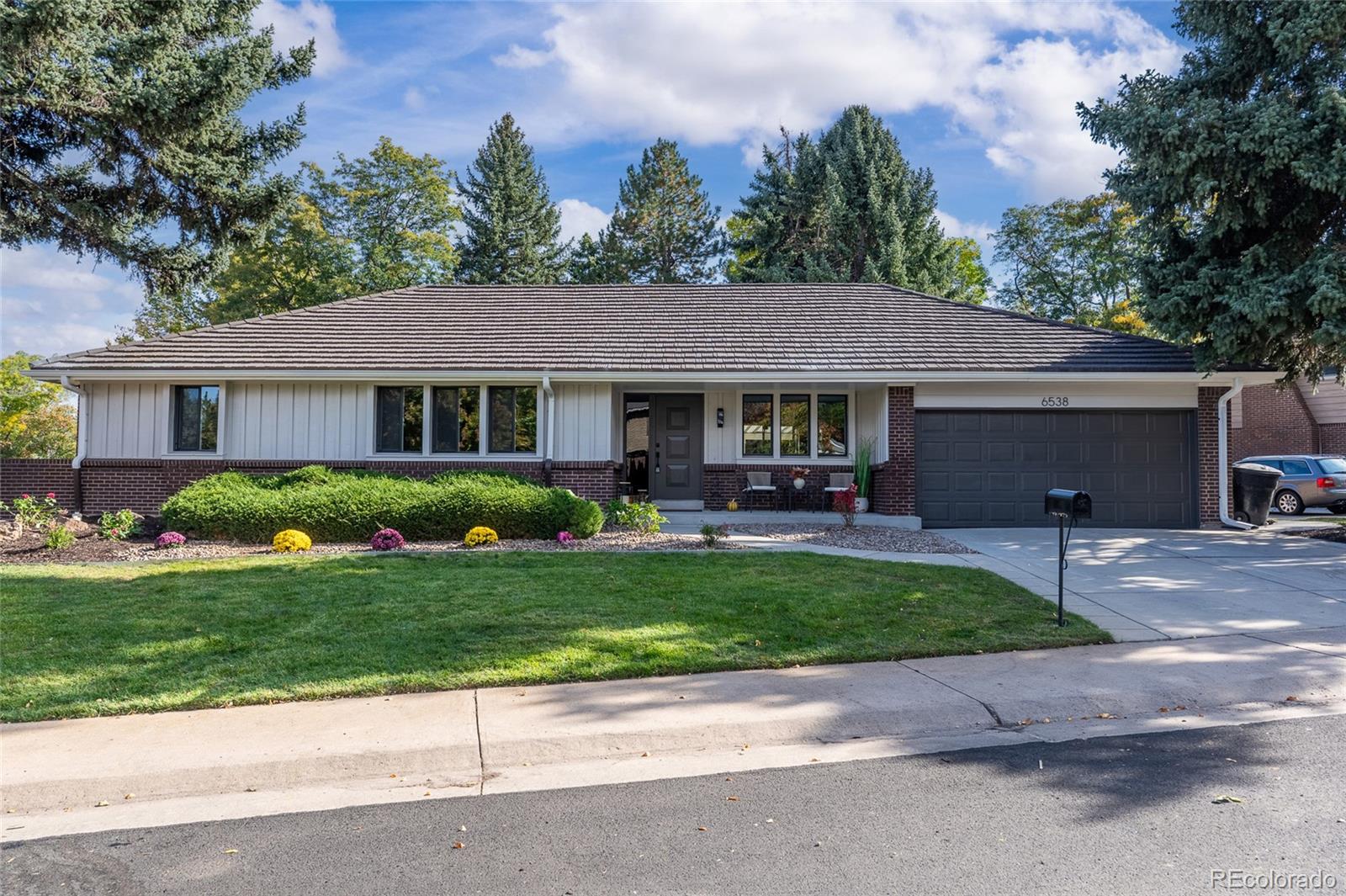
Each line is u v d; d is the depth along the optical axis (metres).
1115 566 11.23
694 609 8.17
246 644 6.98
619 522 13.87
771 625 7.72
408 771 4.95
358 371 15.61
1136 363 15.39
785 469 17.14
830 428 17.27
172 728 5.40
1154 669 6.68
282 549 11.73
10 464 16.47
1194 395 15.63
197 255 14.63
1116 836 3.92
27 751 5.00
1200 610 8.73
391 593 8.68
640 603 8.38
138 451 15.99
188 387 16.20
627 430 18.23
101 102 12.35
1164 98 13.88
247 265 35.81
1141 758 4.99
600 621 7.73
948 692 6.07
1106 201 38.88
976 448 15.77
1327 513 21.12
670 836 3.99
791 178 37.59
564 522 12.88
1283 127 12.30
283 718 5.59
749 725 5.44
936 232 37.16
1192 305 13.86
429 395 16.23
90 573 9.74
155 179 13.69
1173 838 3.90
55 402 33.94
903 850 3.81
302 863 3.77
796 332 17.39
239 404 16.11
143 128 12.53
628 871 3.64
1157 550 12.62
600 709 5.71
